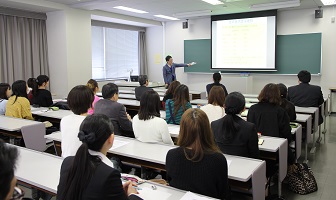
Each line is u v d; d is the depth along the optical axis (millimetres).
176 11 7941
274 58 7977
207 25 9047
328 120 6703
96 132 1269
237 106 2266
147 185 1725
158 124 2508
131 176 1868
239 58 8508
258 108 3018
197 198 1516
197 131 1563
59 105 4676
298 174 3166
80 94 2170
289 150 3033
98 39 8711
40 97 4562
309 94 4469
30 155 2268
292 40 7781
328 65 7461
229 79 8344
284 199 2895
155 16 8719
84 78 7355
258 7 7098
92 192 1141
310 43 7535
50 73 7273
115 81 8742
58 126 4281
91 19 8172
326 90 7539
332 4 7020
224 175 1598
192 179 1591
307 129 3781
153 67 10234
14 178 818
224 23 8586
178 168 1622
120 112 3037
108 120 1338
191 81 9594
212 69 9000
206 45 9070
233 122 2262
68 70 6961
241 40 8398
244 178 1817
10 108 3740
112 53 9203
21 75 6758
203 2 6762
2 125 3205
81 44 7223
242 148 2250
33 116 4238
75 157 1198
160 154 2271
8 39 6484
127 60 9773
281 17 7898
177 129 3061
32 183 1802
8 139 3615
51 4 6449
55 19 6953
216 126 2346
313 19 7500
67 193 1159
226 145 2295
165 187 1681
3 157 791
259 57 8203
